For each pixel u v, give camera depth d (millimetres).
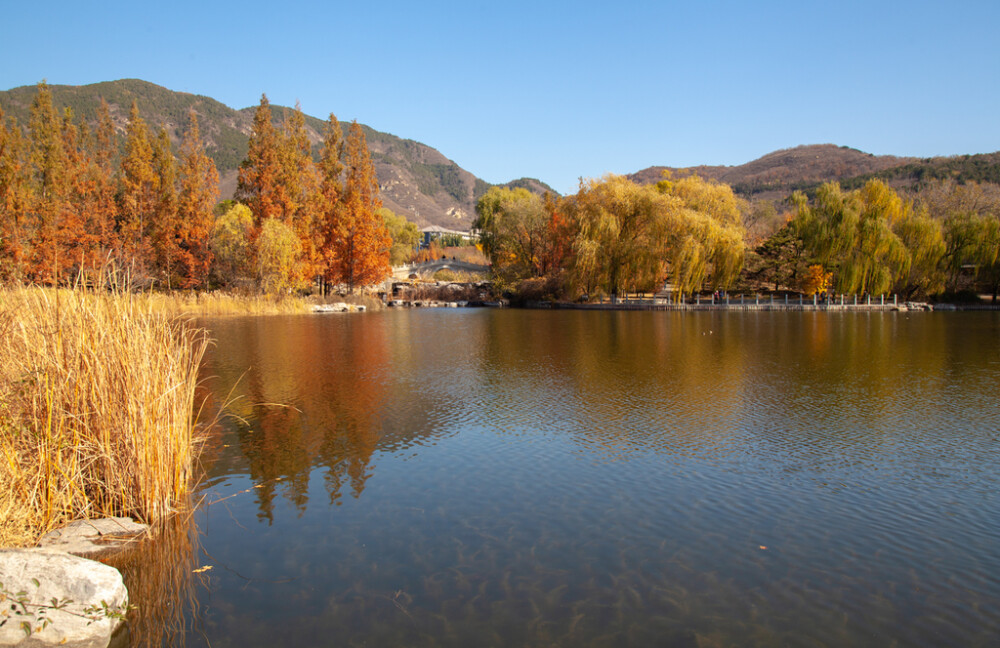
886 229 50000
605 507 7941
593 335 30375
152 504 7273
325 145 59031
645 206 54562
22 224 37438
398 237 108375
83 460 7238
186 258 49031
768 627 5309
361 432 11570
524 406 13766
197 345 24562
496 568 6359
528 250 74875
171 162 55438
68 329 7262
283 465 9672
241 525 7418
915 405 13828
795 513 7750
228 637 5172
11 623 4941
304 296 54312
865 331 32031
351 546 6867
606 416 12820
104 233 44531
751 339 28109
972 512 7766
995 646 5023
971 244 52750
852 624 5355
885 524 7422
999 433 11430
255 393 15109
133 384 7227
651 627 5305
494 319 42531
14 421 6680
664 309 54000
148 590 5953
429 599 5777
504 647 5020
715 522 7480
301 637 5168
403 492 8484
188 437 8234
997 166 116375
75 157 49812
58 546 6551
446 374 17984
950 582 6070
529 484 8805
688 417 12734
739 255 51531
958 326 35031
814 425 12055
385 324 37312
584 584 6035
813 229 52312
